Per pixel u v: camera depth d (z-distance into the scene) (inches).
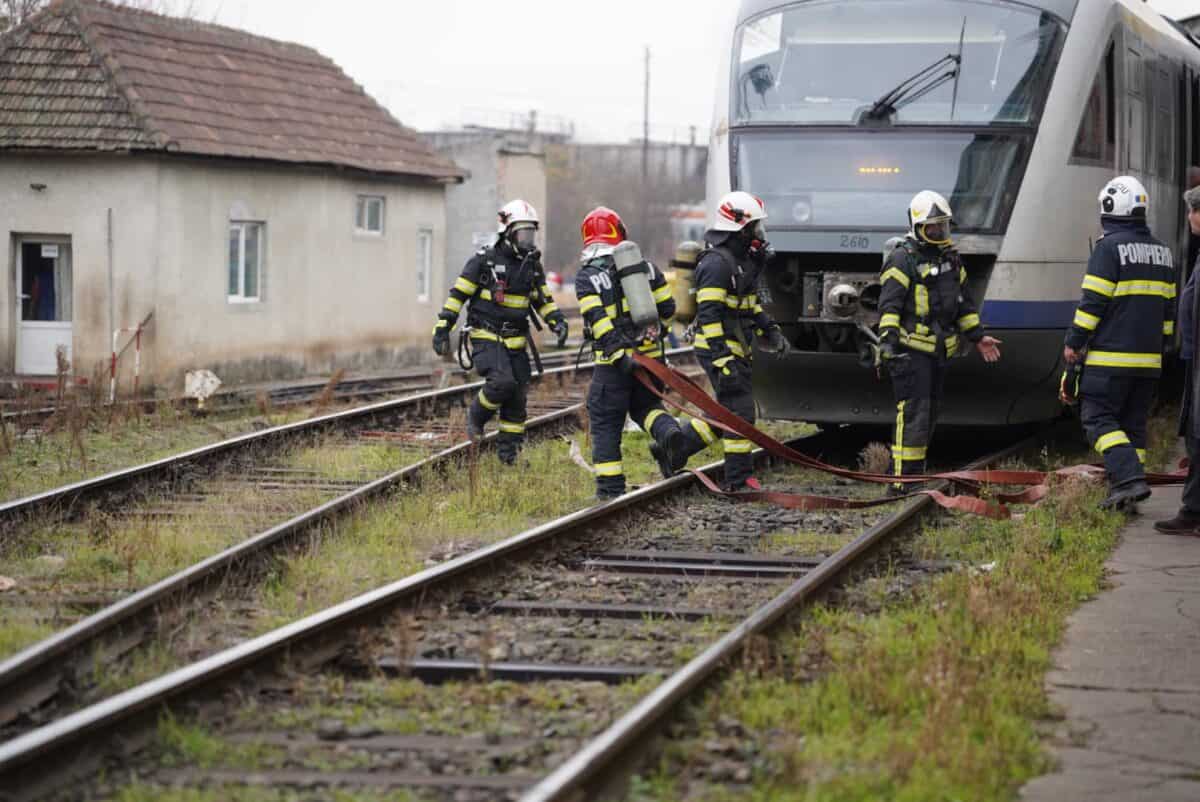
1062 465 837.2
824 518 652.1
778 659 391.2
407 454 878.4
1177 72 1050.7
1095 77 832.3
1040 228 789.2
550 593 500.7
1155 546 587.2
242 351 1631.4
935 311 712.4
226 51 1785.2
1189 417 609.9
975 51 814.5
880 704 359.9
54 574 538.0
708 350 685.9
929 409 720.3
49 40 1590.8
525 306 795.4
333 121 1845.5
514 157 3011.8
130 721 334.0
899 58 820.6
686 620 465.4
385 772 323.0
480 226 2967.5
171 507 688.4
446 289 2092.8
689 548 585.9
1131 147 904.9
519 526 639.1
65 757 314.3
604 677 397.1
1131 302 644.1
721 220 691.4
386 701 374.6
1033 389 810.8
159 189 1503.4
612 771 306.0
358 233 1840.6
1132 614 468.4
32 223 1528.1
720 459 857.5
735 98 840.9
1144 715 364.2
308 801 305.3
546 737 345.1
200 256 1561.3
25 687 372.2
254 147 1624.0
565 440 925.8
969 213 786.8
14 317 1542.8
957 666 374.3
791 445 921.5
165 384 1514.5
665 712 335.0
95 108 1519.4
